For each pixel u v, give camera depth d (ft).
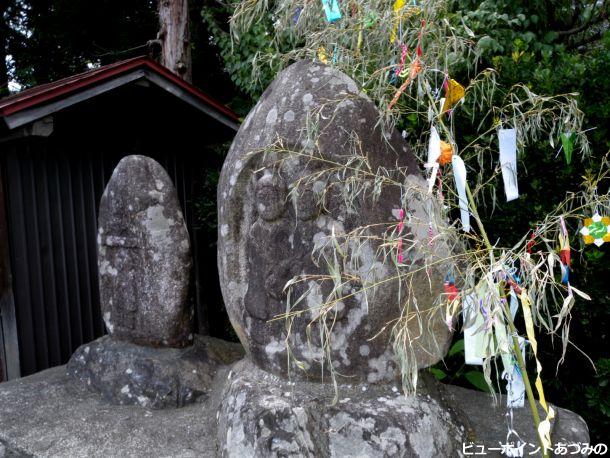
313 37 6.88
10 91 27.32
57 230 11.60
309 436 5.02
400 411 5.21
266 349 5.96
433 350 5.51
